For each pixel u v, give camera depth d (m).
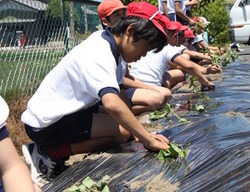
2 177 1.30
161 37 2.34
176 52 4.00
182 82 4.79
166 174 2.05
